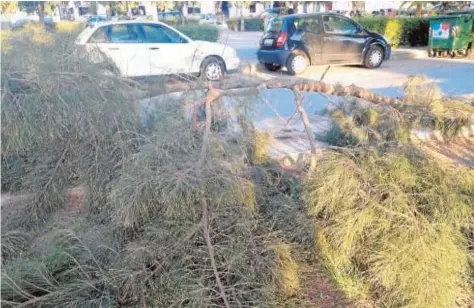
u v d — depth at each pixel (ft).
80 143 10.64
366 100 13.24
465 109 14.30
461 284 8.41
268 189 10.18
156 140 9.34
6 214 10.74
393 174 9.31
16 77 9.68
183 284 7.29
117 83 11.18
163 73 12.42
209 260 7.65
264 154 11.60
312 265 8.98
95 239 8.66
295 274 8.27
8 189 11.79
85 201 10.82
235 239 7.95
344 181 8.99
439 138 15.75
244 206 8.39
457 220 9.05
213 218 8.00
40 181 11.03
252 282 7.59
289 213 9.47
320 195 9.11
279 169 11.51
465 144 15.53
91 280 7.91
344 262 8.75
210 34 43.34
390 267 7.95
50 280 8.08
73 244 9.00
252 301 7.33
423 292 7.63
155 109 11.41
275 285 7.91
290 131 16.08
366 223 8.61
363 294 8.34
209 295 7.29
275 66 35.63
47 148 10.84
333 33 34.27
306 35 33.50
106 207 9.82
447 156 14.43
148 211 7.95
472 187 10.00
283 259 8.30
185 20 59.72
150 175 7.89
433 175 9.61
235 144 10.16
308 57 34.06
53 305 7.63
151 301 7.38
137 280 7.45
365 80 29.76
